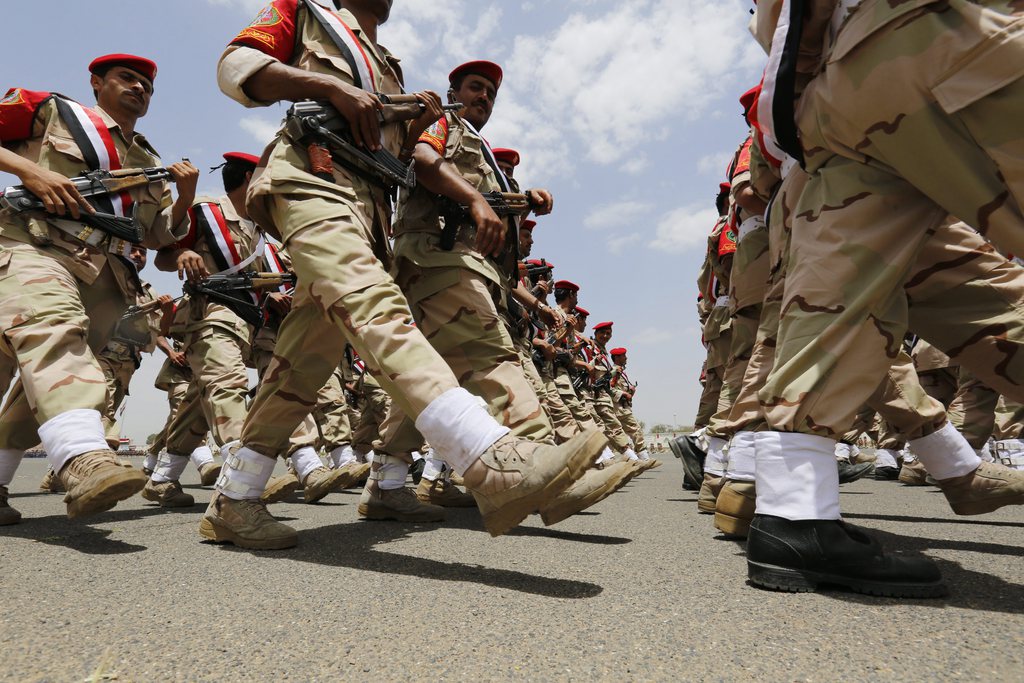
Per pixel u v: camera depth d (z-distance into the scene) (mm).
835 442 1554
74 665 1025
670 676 967
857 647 1095
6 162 2473
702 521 2980
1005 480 2221
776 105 1600
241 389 3820
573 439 1580
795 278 1604
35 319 2352
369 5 2508
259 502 2273
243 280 3936
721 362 4879
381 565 1864
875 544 1478
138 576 1717
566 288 8992
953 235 1902
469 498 4121
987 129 1305
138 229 2881
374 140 2178
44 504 3793
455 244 2643
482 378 2566
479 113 3625
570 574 1725
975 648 1086
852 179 1537
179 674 987
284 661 1046
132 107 3064
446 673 987
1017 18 1251
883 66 1376
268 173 2047
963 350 1922
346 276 1874
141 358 4688
